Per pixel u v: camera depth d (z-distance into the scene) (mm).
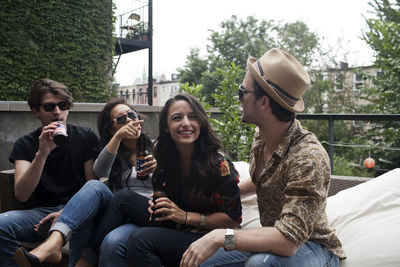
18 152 2033
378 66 8953
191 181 1636
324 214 1331
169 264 1499
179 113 1614
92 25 7637
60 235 1623
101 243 1709
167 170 1709
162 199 1549
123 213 1723
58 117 2059
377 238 1506
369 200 1778
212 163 1580
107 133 2205
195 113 1613
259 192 1419
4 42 6578
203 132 1645
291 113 1322
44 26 7043
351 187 2115
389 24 8922
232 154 3652
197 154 1645
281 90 1304
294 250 1160
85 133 2205
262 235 1170
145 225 1697
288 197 1210
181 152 1693
